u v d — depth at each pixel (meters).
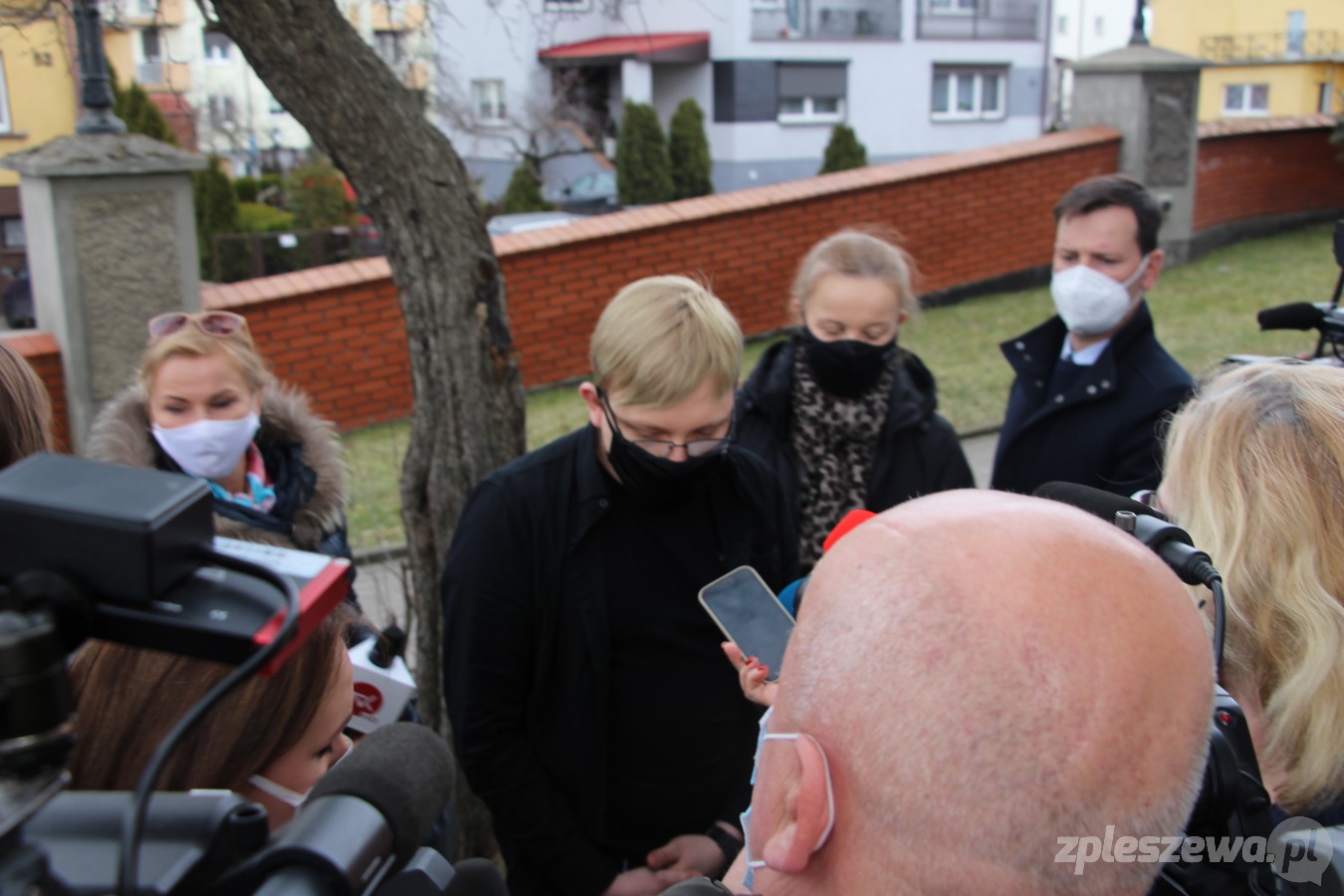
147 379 2.38
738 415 2.54
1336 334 2.16
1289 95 35.28
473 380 2.60
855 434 2.46
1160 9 38.06
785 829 0.88
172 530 0.64
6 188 12.95
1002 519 0.85
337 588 0.72
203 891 0.71
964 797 0.77
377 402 8.38
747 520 1.99
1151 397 2.54
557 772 1.93
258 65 2.37
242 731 1.13
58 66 12.26
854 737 0.82
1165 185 11.68
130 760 1.12
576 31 21.42
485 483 1.93
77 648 0.64
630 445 1.80
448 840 1.75
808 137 24.14
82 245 6.39
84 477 0.66
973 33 25.23
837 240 2.53
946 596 0.80
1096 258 2.58
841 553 0.90
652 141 19.08
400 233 2.52
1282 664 1.23
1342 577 1.22
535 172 17.19
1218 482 1.31
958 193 10.85
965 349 9.11
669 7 22.80
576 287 9.16
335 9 2.40
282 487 2.52
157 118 12.59
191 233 6.70
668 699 1.93
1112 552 0.83
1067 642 0.78
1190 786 0.81
